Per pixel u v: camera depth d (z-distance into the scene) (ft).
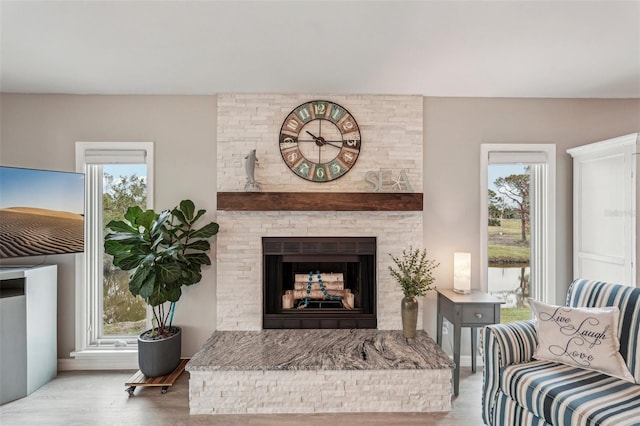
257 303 9.52
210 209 9.65
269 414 7.36
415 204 9.19
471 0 5.48
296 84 8.93
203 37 6.62
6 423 7.13
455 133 9.72
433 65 7.80
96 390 8.37
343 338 8.86
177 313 9.65
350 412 7.41
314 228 9.54
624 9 5.68
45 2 5.50
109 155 9.53
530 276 10.03
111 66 7.88
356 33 6.47
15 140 9.45
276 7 5.67
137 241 8.32
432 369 7.38
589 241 9.08
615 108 9.78
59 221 8.87
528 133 9.76
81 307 9.53
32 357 8.30
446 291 9.25
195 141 9.62
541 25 6.17
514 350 6.50
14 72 8.16
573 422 5.03
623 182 8.07
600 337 6.05
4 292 8.33
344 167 9.50
